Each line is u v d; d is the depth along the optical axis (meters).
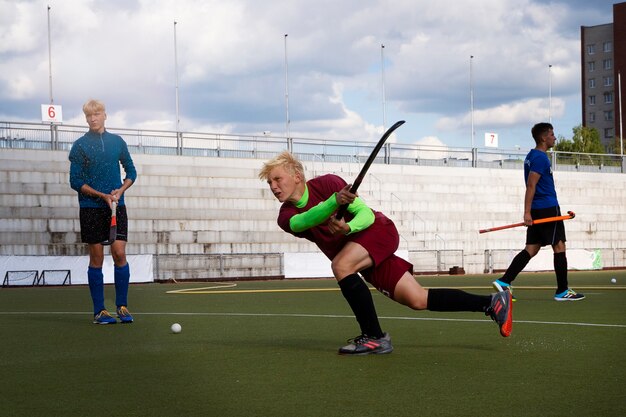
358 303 5.19
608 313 8.48
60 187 26.67
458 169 34.47
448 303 5.17
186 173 28.98
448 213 33.56
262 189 30.06
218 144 30.06
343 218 5.05
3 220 25.62
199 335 6.59
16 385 4.14
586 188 37.47
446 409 3.42
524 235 35.16
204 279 25.80
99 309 7.82
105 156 7.78
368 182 32.50
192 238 28.41
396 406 3.49
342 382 4.12
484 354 5.14
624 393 3.75
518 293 12.77
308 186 5.17
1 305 11.23
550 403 3.53
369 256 5.17
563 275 10.62
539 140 10.37
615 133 97.56
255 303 11.13
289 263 25.94
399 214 32.66
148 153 28.80
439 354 5.15
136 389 3.98
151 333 6.79
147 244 27.53
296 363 4.83
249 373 4.45
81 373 4.52
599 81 109.38
